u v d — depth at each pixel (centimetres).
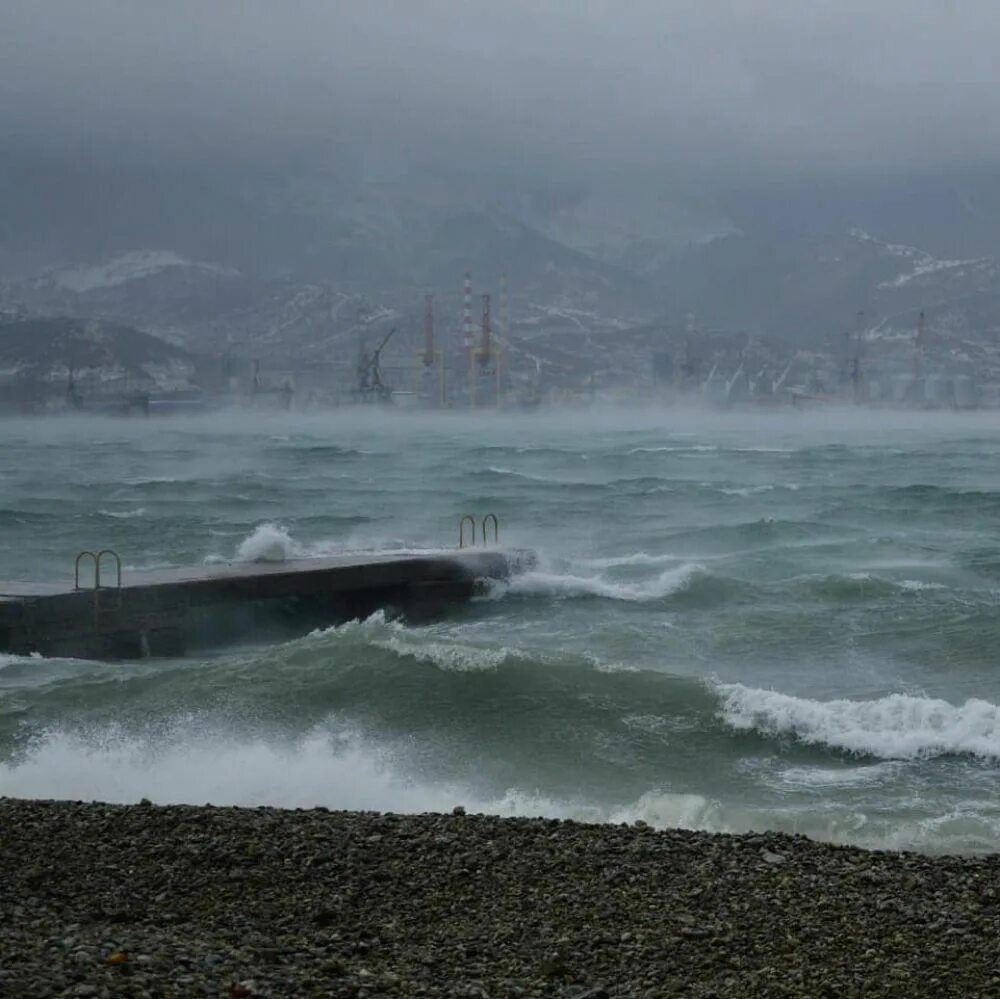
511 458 10469
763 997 809
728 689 1866
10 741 1738
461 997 784
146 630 2489
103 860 1115
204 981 775
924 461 9994
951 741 1717
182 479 7938
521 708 1845
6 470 9319
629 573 3466
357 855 1130
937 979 840
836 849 1167
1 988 727
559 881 1066
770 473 8619
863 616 2758
